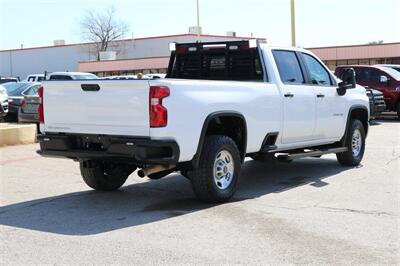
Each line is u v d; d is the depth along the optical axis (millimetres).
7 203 7594
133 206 7367
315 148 9906
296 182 8961
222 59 8930
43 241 5766
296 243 5621
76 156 7234
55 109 7430
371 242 5652
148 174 6902
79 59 77688
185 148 6785
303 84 8992
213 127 7660
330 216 6676
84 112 7102
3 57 83375
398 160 11070
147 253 5340
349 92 10203
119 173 8352
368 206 7184
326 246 5523
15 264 5074
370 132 16297
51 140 7426
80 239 5824
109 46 76000
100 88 6902
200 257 5211
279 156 8562
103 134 6961
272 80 8352
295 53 9070
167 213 6934
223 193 7395
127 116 6699
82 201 7711
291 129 8625
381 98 18469
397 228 6152
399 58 44000
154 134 6516
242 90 7660
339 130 9875
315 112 9148
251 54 8562
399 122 19500
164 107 6523
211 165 7148
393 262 5062
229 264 5020
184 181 9250
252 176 9602
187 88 6809
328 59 46938
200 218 6648
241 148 7797
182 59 9438
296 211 6945
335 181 8969
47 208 7281
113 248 5504
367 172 9781
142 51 71500
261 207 7184
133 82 6598
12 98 20531
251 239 5762
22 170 10336
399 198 7648
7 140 13789
